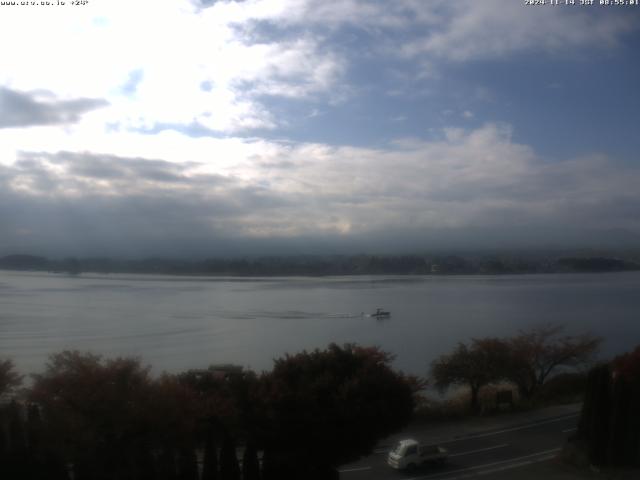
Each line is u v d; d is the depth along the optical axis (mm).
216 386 19984
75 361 18328
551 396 36000
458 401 34344
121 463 16641
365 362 20516
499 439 26906
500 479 21750
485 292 166500
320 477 19016
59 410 16516
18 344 73500
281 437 18594
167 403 16891
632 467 22531
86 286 192750
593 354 51469
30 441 16734
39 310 116312
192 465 17172
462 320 101188
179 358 64625
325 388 19109
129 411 16516
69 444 16391
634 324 92875
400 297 151125
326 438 18688
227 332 88062
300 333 86625
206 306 126938
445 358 38094
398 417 20234
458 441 26625
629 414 22609
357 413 18703
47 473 16734
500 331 85312
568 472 22422
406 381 22109
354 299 145125
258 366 58844
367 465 23375
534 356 38406
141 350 70562
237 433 18312
